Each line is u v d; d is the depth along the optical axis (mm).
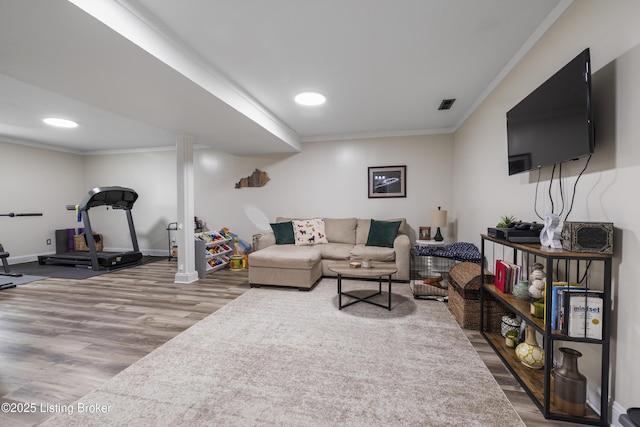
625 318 1360
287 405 1560
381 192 5031
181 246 4082
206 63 2461
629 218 1339
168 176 6020
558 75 1687
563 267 1825
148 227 6184
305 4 1774
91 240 4758
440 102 3521
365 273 2867
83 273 4578
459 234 4383
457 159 4469
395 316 2803
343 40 2184
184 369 1904
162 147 6020
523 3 1797
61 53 1863
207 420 1450
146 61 1967
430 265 4078
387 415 1482
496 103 2883
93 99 2676
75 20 1521
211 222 5828
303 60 2477
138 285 3914
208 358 2041
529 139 2043
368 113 3939
